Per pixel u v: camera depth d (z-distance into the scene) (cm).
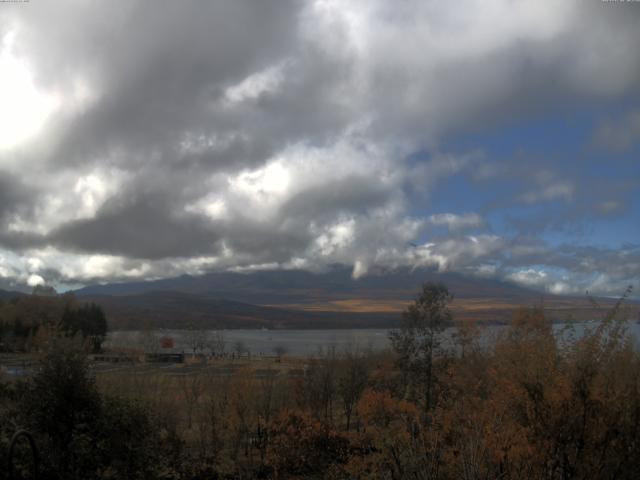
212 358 8088
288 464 2102
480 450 880
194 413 3152
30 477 1147
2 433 1185
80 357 1363
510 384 1053
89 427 1305
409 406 2442
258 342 16562
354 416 3706
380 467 1112
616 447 925
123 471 1320
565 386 955
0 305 8069
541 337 1172
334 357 4356
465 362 2805
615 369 975
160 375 3556
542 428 948
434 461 898
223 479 2048
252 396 3150
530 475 902
